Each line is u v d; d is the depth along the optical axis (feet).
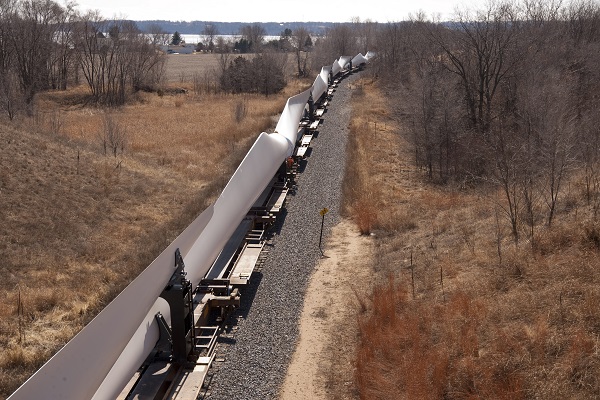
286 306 53.16
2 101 135.44
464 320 44.73
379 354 43.11
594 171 71.41
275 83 232.53
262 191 76.18
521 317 43.37
